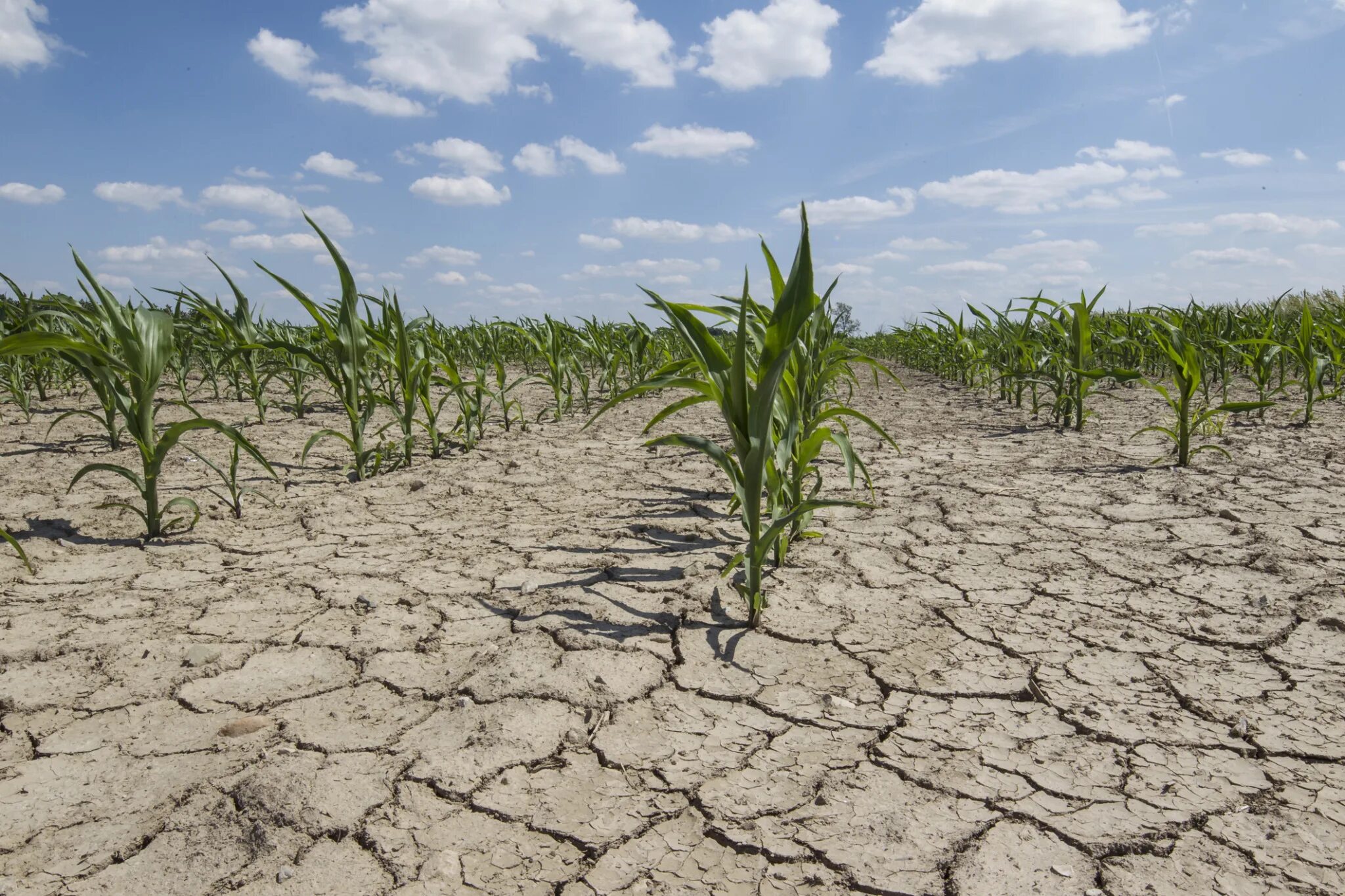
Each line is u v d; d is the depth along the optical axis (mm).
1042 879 1102
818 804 1279
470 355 7312
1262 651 1786
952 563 2430
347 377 3561
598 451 4375
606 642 1897
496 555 2580
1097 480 3428
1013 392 6586
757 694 1646
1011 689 1648
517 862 1154
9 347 1985
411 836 1211
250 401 5871
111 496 3221
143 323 2648
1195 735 1458
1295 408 5250
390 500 3336
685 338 1854
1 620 2039
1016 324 6195
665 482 3645
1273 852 1143
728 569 1978
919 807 1266
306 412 5582
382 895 1090
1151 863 1128
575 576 2371
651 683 1701
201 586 2299
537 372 8312
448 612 2104
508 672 1751
